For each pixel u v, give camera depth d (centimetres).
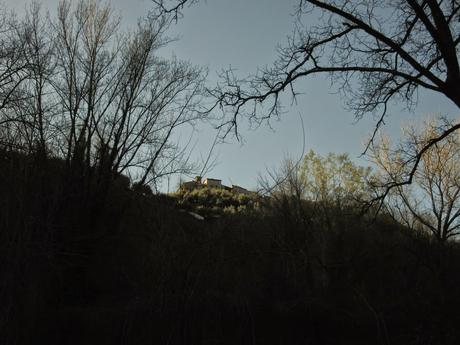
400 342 1494
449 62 1170
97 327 1428
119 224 1853
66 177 1803
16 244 1359
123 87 2189
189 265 1454
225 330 1419
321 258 1692
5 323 1282
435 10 1177
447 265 1823
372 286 1711
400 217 2100
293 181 1898
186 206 1914
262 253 1605
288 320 1490
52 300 1534
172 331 1372
